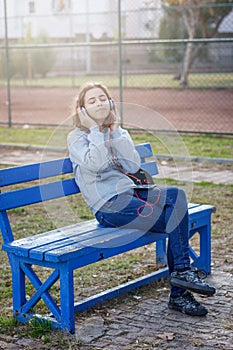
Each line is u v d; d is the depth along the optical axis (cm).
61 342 416
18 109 2006
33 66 3309
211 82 2733
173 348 408
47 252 420
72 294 427
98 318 460
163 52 3011
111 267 582
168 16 2894
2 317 464
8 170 459
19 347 414
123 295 507
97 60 3641
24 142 1327
